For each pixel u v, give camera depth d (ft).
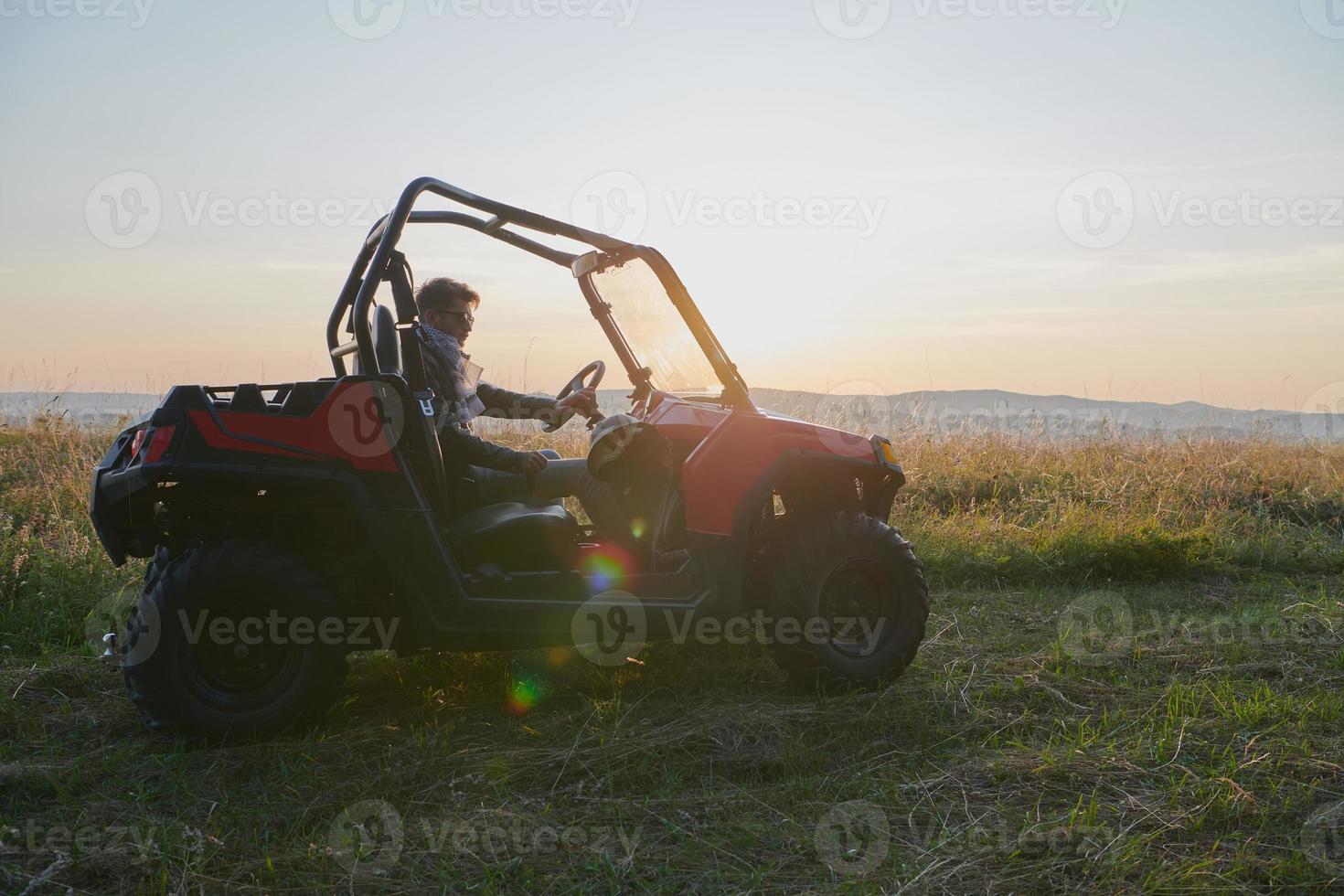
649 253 11.02
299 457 9.61
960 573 17.62
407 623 10.41
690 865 7.38
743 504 10.85
